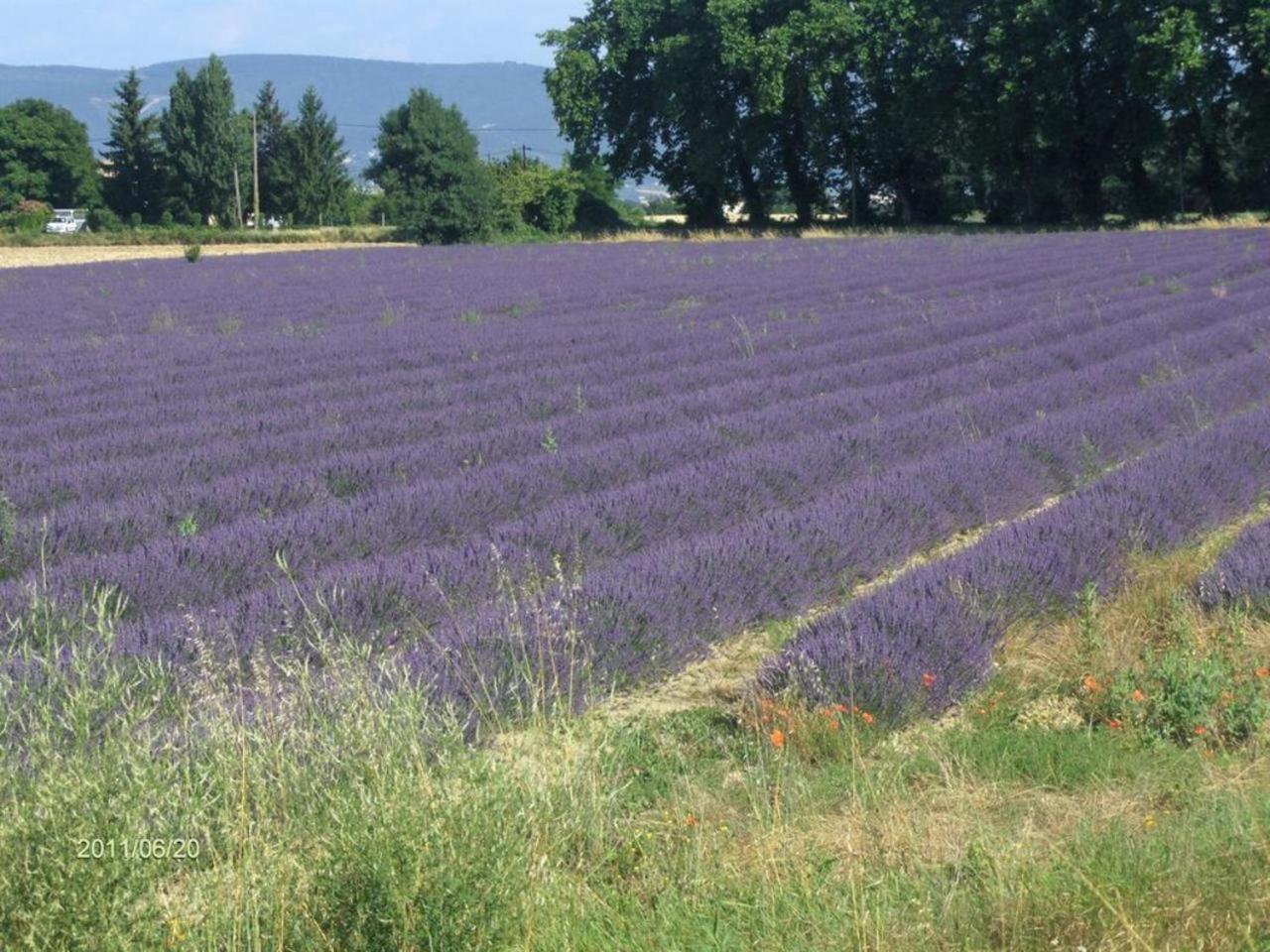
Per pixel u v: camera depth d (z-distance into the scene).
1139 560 9.02
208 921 3.94
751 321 24.66
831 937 3.99
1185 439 12.36
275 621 7.68
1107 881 4.18
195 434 14.35
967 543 10.81
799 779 5.43
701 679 7.68
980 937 3.96
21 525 10.16
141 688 5.60
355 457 12.62
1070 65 57.84
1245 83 56.16
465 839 3.96
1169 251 39.88
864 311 26.11
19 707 4.70
